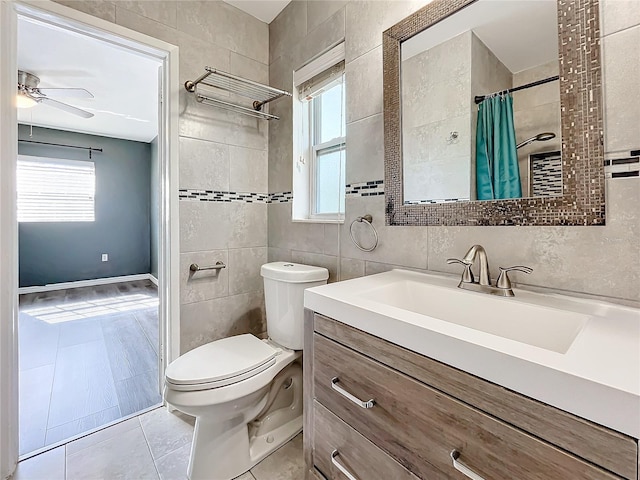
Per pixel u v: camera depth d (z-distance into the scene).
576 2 0.83
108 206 5.03
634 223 0.76
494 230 1.01
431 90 1.17
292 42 1.88
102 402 1.75
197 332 1.79
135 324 3.04
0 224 1.24
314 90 1.79
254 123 2.02
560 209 0.87
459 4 1.08
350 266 1.53
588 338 0.59
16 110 1.29
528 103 0.93
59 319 3.18
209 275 1.83
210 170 1.82
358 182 1.48
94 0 1.42
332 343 0.90
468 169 1.07
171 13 1.65
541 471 0.49
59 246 4.62
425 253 1.21
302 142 1.92
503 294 0.92
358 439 0.82
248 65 1.98
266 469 1.31
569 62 0.84
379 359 0.75
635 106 0.75
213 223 1.84
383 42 1.33
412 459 0.68
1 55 1.22
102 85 2.85
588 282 0.83
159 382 1.82
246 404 1.25
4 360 1.25
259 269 2.07
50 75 2.63
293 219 1.89
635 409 0.40
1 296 1.24
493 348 0.54
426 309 1.06
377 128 1.38
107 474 1.26
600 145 0.80
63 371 2.10
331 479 0.92
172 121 1.66
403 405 0.70
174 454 1.37
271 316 1.58
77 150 4.69
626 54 0.76
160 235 1.76
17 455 1.30
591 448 0.44
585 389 0.44
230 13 1.89
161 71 1.70
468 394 0.58
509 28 0.97
